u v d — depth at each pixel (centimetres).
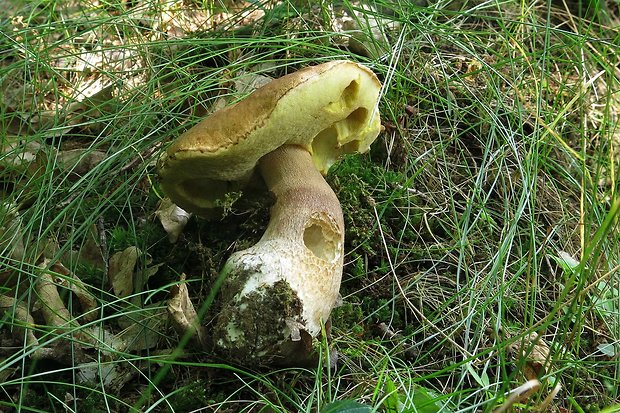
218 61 51
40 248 38
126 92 47
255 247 32
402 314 38
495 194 45
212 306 32
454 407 30
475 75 51
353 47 52
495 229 43
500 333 36
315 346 31
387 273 39
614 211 27
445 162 44
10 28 53
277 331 30
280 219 33
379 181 44
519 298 39
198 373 33
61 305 35
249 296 30
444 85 49
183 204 37
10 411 31
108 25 53
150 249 40
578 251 42
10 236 38
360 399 31
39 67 48
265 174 35
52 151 42
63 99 51
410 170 45
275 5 51
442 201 44
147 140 45
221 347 31
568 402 34
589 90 52
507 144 45
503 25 50
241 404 32
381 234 40
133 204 43
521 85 49
